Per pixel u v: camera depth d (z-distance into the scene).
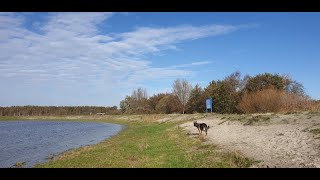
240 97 64.88
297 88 63.75
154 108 116.06
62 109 167.88
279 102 45.94
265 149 19.81
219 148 21.73
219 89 71.00
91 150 27.27
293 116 33.06
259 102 48.19
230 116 44.44
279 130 26.50
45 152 29.19
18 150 31.27
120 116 104.81
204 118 51.03
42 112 166.75
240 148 20.92
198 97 89.00
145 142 29.53
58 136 47.44
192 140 27.42
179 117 63.19
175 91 94.62
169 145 25.61
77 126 75.75
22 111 165.88
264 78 64.75
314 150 17.84
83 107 169.00
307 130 23.92
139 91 125.50
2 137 47.34
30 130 64.44
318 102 42.38
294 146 19.58
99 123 87.44
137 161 19.77
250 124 33.38
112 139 37.75
